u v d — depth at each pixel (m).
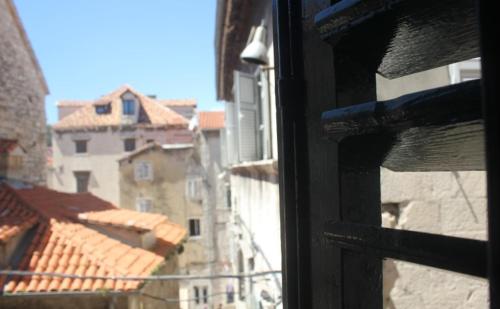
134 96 29.97
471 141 0.70
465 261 0.59
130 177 23.38
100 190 29.17
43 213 7.64
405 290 2.80
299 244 0.97
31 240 7.07
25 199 8.10
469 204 2.91
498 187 0.49
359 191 0.89
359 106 0.79
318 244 0.94
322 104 0.92
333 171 0.88
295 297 0.97
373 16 0.75
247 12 5.86
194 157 23.67
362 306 0.88
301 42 1.00
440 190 2.91
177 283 9.70
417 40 0.81
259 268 5.65
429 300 2.80
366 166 0.89
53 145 29.25
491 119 0.50
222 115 24.30
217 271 23.23
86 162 29.20
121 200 23.22
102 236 7.56
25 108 14.98
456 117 0.65
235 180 10.50
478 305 2.80
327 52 0.89
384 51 0.87
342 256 0.86
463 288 2.81
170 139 29.64
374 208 0.90
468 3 0.65
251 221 6.64
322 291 0.93
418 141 0.78
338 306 0.87
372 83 0.92
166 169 23.55
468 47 0.79
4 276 6.13
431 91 0.67
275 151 4.11
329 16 0.82
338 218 0.87
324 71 0.91
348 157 0.87
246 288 7.82
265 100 4.50
